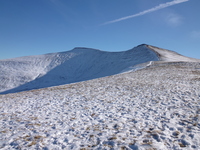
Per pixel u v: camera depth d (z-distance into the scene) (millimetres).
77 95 13766
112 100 11609
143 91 13820
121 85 17062
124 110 9250
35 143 5730
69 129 6883
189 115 7906
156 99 11156
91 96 13133
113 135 6125
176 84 15594
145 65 37250
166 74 22531
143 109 9242
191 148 5086
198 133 6035
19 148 5414
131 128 6719
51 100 12406
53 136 6254
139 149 5016
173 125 6852
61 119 8164
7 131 6840
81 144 5559
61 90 16688
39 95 14688
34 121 7969
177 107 9219
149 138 5770
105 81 20609
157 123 7145
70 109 9883
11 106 10984
